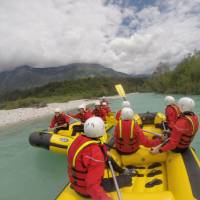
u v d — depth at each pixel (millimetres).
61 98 27781
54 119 5883
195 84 21047
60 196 2062
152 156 3088
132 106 13336
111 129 6406
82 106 5938
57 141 4637
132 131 2973
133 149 3086
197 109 9469
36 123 10344
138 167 3180
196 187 2074
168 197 1906
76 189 1876
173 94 23250
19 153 5457
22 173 4234
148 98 20078
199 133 5840
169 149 2674
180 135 2598
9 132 8500
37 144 4824
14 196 3420
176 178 2363
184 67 27375
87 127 1764
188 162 2463
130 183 2252
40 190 3559
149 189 2629
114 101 20562
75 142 1798
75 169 1766
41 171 4281
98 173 1667
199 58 26359
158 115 5113
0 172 4332
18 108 17719
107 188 2111
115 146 3205
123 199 1933
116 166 2555
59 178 3951
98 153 1683
